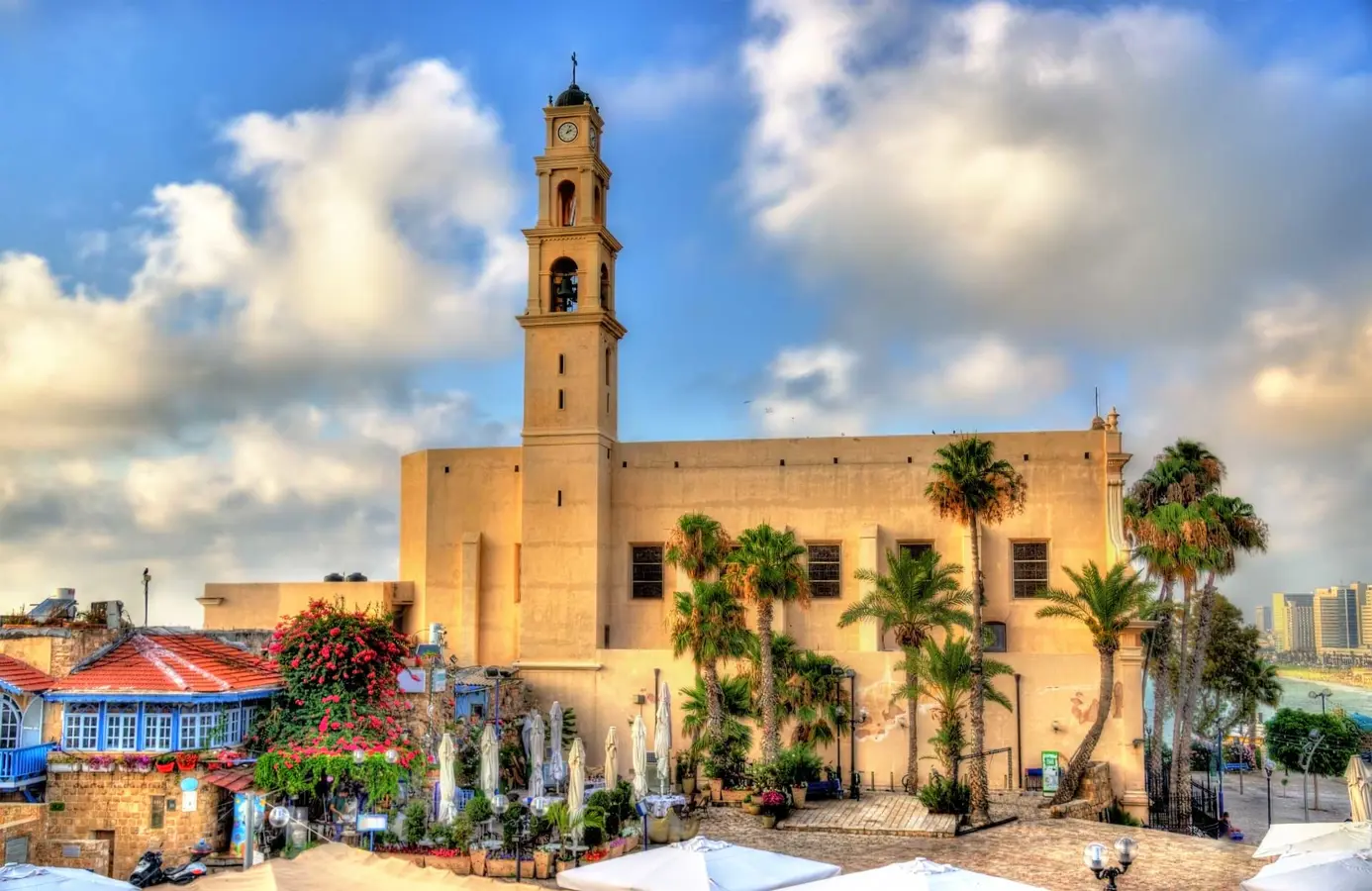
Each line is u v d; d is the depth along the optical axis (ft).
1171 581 188.24
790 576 154.30
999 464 147.64
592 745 180.14
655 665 179.73
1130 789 160.56
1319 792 239.09
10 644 125.29
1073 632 177.99
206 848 117.60
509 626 196.34
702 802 148.97
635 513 192.24
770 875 81.05
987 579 181.16
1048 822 140.77
